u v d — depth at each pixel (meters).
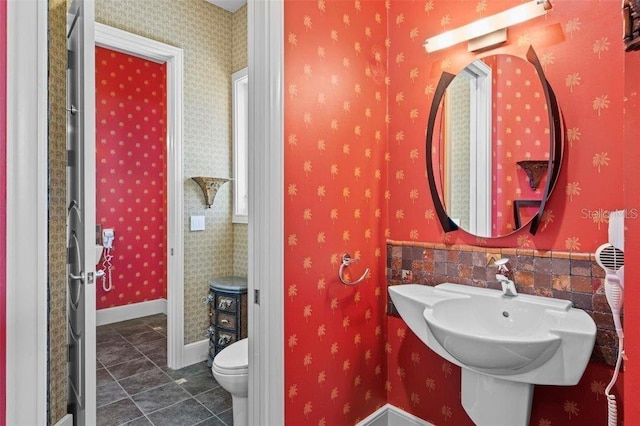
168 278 2.79
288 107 1.48
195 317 2.87
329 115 1.65
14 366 0.97
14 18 0.98
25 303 0.98
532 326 1.36
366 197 1.83
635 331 0.74
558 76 1.41
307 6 1.56
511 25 1.50
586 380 1.36
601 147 1.32
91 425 1.55
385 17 1.94
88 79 1.54
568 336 1.11
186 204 2.81
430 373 1.80
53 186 1.70
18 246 0.97
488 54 1.60
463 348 1.20
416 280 1.83
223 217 3.06
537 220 1.46
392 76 1.92
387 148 1.94
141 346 3.20
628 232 0.75
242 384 1.79
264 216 1.44
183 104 2.79
